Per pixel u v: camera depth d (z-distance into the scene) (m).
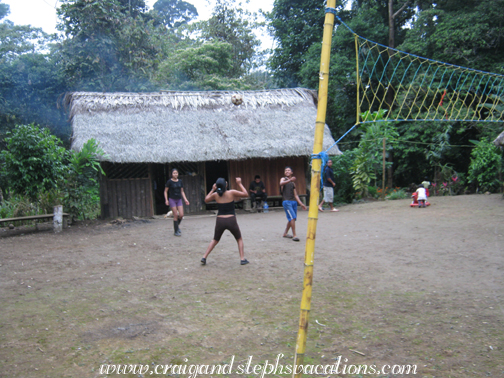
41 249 8.02
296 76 26.03
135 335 3.81
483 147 16.31
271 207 14.06
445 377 2.92
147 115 13.13
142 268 6.31
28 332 3.93
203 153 12.33
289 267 6.04
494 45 18.66
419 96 18.86
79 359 3.36
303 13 25.39
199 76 25.66
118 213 12.61
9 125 20.33
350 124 24.31
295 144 12.95
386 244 7.30
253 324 3.99
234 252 7.21
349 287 5.01
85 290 5.25
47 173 10.72
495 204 11.38
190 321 4.12
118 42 20.75
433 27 19.62
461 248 6.67
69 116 13.19
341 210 12.68
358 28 21.67
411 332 3.67
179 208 9.24
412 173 23.77
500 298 4.39
